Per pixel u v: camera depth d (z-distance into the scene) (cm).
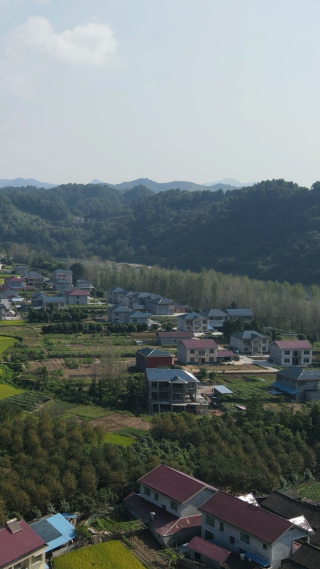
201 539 4397
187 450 6319
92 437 6147
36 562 3850
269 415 7244
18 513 4500
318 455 6462
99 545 4353
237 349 12162
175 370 8250
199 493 4788
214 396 8612
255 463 5894
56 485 4822
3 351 11025
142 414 7688
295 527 4250
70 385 8556
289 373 8988
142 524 4678
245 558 4188
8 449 5741
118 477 5178
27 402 7688
